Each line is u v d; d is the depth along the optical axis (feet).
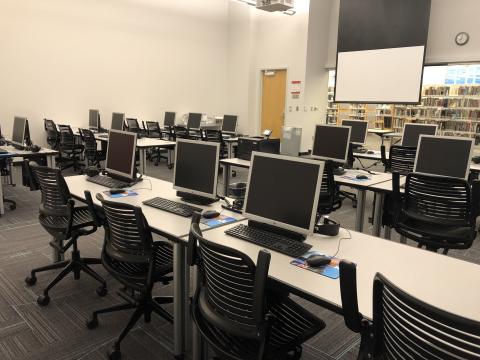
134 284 7.10
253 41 33.37
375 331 4.18
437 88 26.16
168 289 9.43
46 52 25.02
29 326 7.91
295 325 5.48
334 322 8.33
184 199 9.04
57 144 23.61
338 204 13.05
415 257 5.98
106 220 7.47
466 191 8.99
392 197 10.87
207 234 6.86
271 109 33.76
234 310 5.08
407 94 24.99
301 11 29.81
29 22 24.04
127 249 7.09
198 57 33.14
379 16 25.53
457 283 5.11
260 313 4.73
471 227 9.22
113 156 10.85
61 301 8.88
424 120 27.02
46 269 9.65
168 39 30.99
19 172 22.41
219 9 33.86
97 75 27.55
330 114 32.19
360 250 6.23
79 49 26.43
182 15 31.50
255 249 6.22
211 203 8.73
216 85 34.94
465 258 12.04
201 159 8.59
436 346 3.41
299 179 6.45
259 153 6.98
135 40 29.14
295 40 30.58
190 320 7.11
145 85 30.25
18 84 24.21
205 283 5.71
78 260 9.65
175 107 32.40
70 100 26.55
